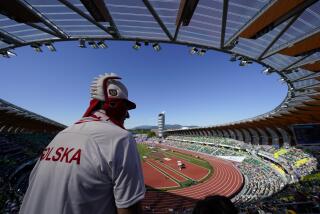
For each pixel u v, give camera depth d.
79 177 1.41
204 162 58.50
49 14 8.74
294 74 17.27
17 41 10.80
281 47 11.32
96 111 1.77
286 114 34.84
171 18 9.31
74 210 1.39
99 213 1.43
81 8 8.33
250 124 52.66
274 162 43.34
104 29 10.09
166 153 78.75
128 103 1.87
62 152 1.53
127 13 9.02
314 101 24.20
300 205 14.73
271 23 9.09
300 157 36.53
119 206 1.41
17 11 8.02
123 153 1.49
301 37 10.09
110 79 1.84
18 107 37.94
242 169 46.47
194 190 34.66
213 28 10.05
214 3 8.09
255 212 15.51
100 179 1.43
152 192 33.56
